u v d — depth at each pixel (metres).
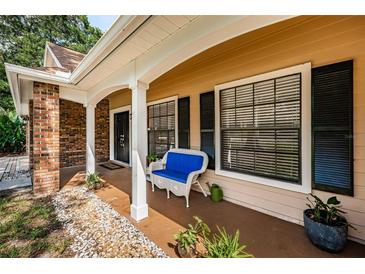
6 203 3.59
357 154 2.15
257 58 3.04
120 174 5.90
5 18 12.41
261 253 2.03
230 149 3.56
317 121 2.41
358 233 2.15
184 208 3.29
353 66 2.15
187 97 4.36
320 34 2.38
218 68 3.64
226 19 1.65
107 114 8.21
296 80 2.66
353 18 2.15
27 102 6.77
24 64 13.20
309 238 2.26
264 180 3.01
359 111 2.12
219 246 1.85
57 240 2.37
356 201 2.16
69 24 15.44
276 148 2.91
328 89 2.32
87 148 4.92
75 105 7.46
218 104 3.67
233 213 3.06
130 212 3.14
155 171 4.26
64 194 4.10
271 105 2.94
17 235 2.49
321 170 2.39
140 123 2.94
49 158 4.20
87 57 2.96
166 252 2.10
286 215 2.78
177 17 1.84
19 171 6.67
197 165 3.87
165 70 2.58
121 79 3.24
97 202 3.63
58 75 3.95
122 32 2.15
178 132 4.65
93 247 2.22
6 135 11.64
